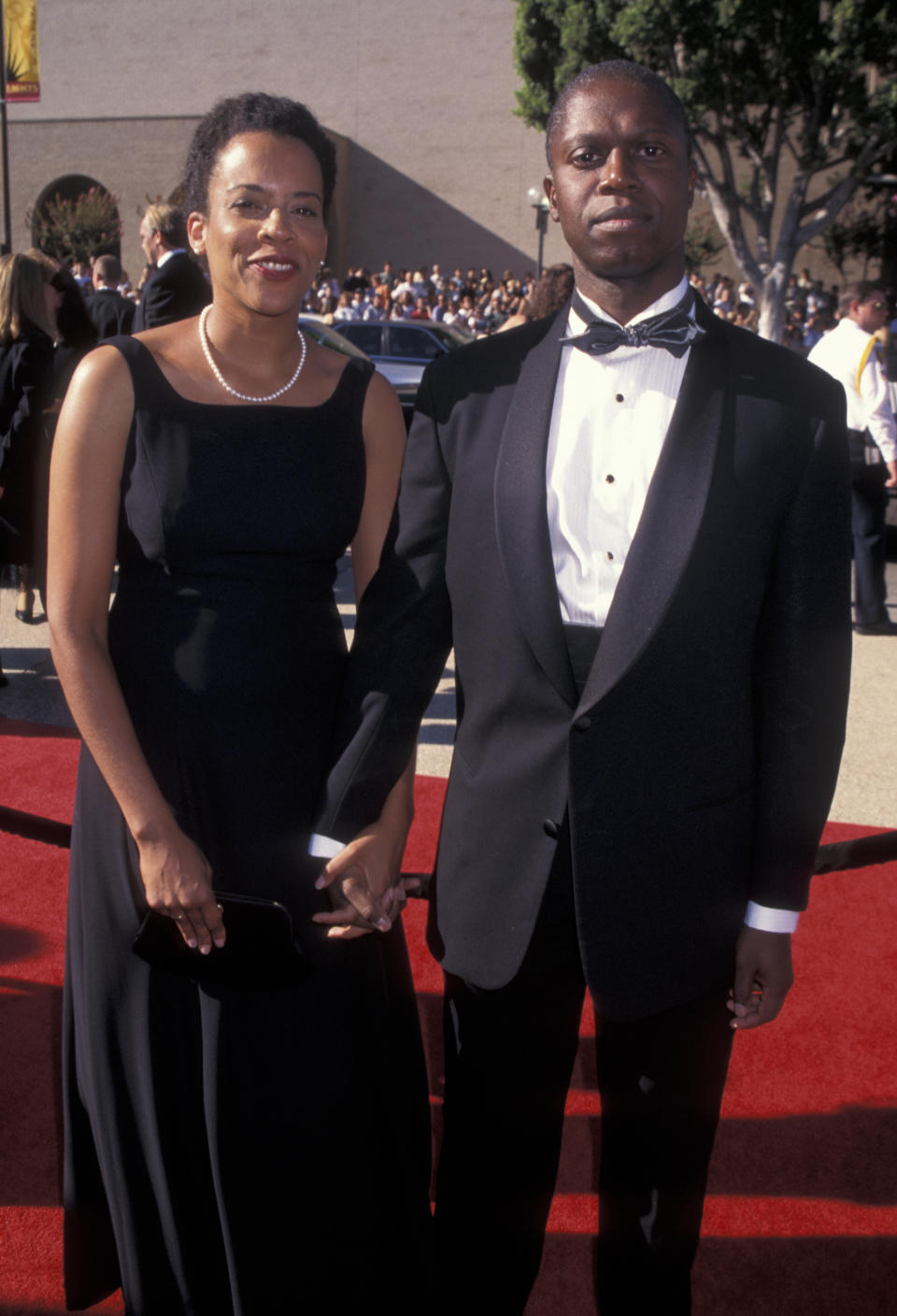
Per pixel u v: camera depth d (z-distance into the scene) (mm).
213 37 28312
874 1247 1971
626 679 1326
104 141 26406
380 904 1493
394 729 1476
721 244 24969
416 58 27219
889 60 15797
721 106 16578
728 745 1395
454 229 27688
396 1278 1673
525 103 18203
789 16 15320
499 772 1446
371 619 1504
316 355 1636
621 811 1369
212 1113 1539
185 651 1520
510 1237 1585
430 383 1487
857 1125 2270
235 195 1480
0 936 2912
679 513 1309
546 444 1371
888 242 22656
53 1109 2275
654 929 1403
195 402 1513
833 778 1395
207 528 1501
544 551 1356
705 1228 2008
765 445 1320
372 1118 1636
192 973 1489
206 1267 1608
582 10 16391
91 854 1570
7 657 5238
